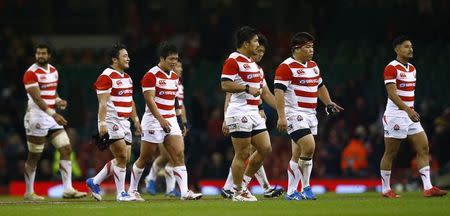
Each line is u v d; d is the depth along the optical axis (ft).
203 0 361.71
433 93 298.76
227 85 159.12
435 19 315.99
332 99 279.90
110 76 169.89
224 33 319.27
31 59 308.19
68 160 190.39
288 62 163.84
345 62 307.37
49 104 188.65
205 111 287.07
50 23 361.51
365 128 271.90
